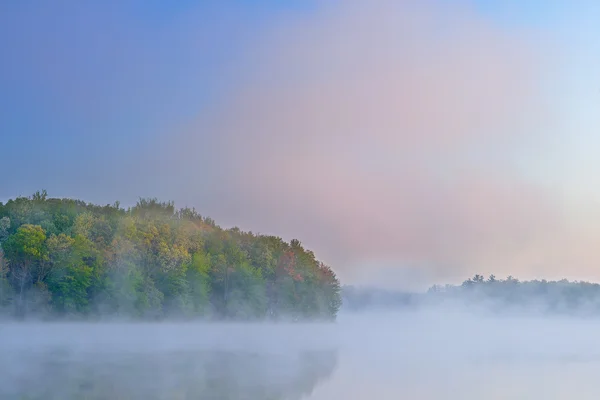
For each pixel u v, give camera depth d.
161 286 103.06
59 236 91.25
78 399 33.00
